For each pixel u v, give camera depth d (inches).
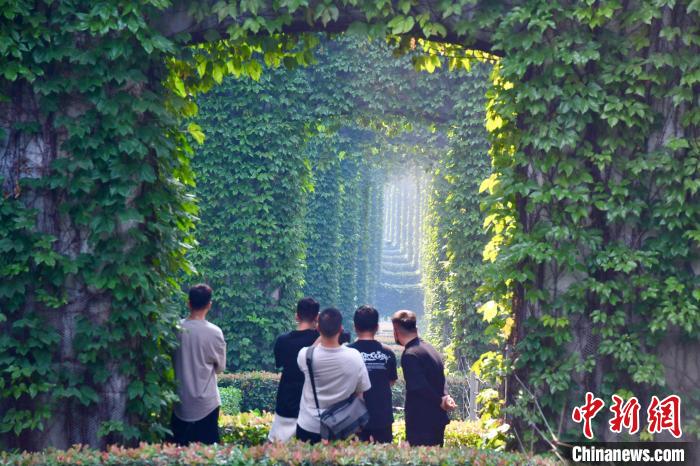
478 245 878.4
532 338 347.9
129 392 338.6
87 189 328.8
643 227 341.4
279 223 864.3
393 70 853.2
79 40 331.0
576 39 336.8
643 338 339.6
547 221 348.5
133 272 333.1
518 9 341.4
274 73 848.9
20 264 325.4
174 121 354.9
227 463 284.2
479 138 860.0
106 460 284.5
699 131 337.4
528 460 303.3
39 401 329.4
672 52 335.0
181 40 352.5
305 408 341.1
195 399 369.7
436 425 358.6
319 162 952.9
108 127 330.3
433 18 351.9
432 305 1248.8
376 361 362.0
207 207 850.8
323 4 345.1
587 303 345.1
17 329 328.8
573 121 337.1
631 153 342.0
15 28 322.3
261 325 852.6
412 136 1143.0
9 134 331.6
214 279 853.2
